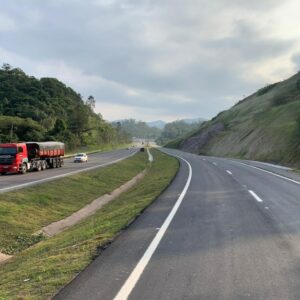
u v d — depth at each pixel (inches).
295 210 556.4
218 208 589.6
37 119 5344.5
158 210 593.3
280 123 2790.4
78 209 915.4
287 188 839.7
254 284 256.2
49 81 6830.7
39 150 1686.8
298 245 358.3
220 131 4473.4
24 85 6279.5
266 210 560.1
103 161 2549.2
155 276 277.9
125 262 316.2
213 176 1206.9
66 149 4431.6
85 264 314.7
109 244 382.3
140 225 477.1
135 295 241.6
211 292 243.3
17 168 1503.4
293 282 259.0
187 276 276.2
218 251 342.6
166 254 337.4
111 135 7411.4
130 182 1508.4
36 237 629.0
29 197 882.8
